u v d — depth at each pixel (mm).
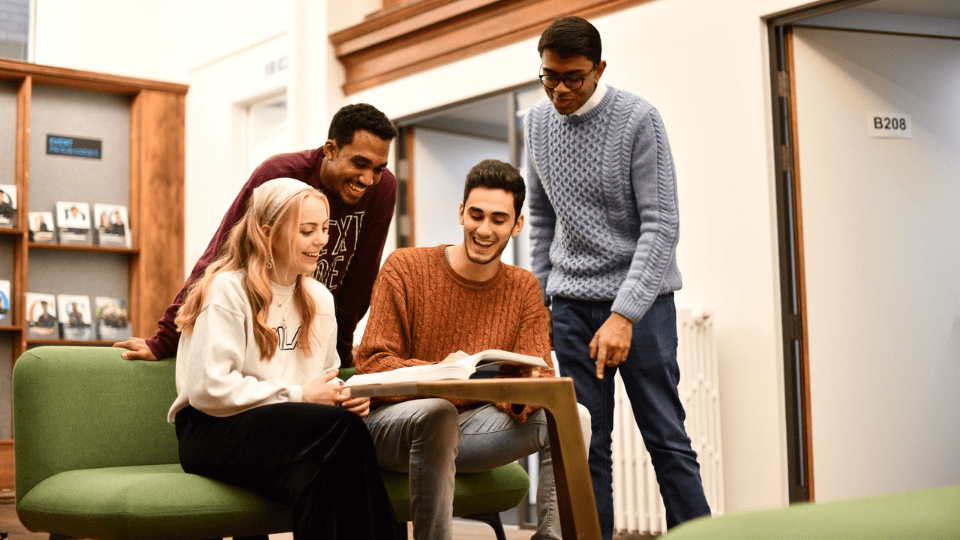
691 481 2102
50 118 5684
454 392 1528
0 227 5281
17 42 5836
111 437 1995
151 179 5828
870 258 3551
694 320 3367
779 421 3307
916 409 3566
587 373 2189
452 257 2025
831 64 3545
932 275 3637
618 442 3500
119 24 6031
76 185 5734
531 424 1874
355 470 1540
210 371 1652
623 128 2125
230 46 5617
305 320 1831
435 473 1739
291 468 1583
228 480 1692
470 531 3852
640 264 2076
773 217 3404
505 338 2012
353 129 2078
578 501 1600
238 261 1779
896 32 3662
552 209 2355
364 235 2311
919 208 3645
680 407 2170
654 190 2107
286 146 5676
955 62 3744
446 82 4508
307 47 5066
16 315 5328
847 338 3488
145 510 1604
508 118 4324
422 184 4773
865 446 3471
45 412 1918
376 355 1900
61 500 1742
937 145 3693
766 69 3439
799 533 448
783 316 3400
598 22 3920
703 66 3576
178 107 5949
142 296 5742
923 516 462
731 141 3490
